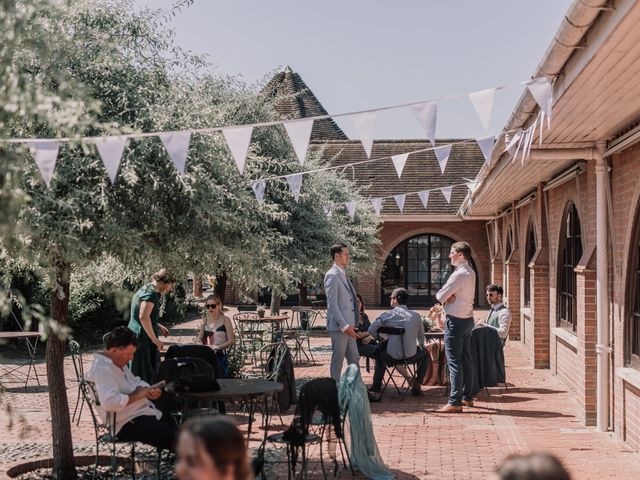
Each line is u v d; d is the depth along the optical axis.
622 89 6.16
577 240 12.19
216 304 10.88
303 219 15.91
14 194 4.50
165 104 6.84
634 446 8.29
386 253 31.16
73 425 9.89
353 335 10.10
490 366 11.52
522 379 13.64
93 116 6.22
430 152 32.28
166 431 6.69
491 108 5.20
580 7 4.53
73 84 4.86
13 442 8.68
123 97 6.59
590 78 5.75
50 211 5.92
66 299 7.22
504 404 11.18
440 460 7.96
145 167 6.38
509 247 21.97
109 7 7.07
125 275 8.09
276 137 14.39
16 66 4.75
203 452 2.49
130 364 9.85
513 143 8.08
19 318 16.89
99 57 6.47
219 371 8.17
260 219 10.38
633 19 4.38
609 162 9.09
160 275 9.89
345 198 21.25
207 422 2.56
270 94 15.71
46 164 5.08
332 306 10.22
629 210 8.33
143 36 7.19
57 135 5.47
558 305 13.89
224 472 2.49
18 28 4.44
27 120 5.46
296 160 14.69
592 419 9.64
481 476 7.33
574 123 7.74
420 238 31.56
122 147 5.31
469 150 32.31
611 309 9.27
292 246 15.72
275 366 10.20
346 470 7.55
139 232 6.52
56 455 7.27
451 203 30.53
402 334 11.36
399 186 31.19
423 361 12.11
